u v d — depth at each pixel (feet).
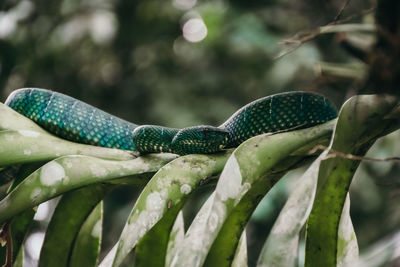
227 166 3.56
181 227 3.80
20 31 7.75
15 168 4.00
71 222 3.84
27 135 3.80
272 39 7.66
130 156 3.86
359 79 3.71
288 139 3.61
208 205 3.59
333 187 3.63
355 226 7.06
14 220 3.86
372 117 3.59
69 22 7.68
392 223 6.39
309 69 6.96
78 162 3.69
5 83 7.77
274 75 7.23
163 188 3.63
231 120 4.44
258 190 3.68
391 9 3.66
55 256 3.84
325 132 3.65
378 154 5.86
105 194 3.85
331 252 3.64
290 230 3.56
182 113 8.04
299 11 7.76
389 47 3.66
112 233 7.63
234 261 3.67
